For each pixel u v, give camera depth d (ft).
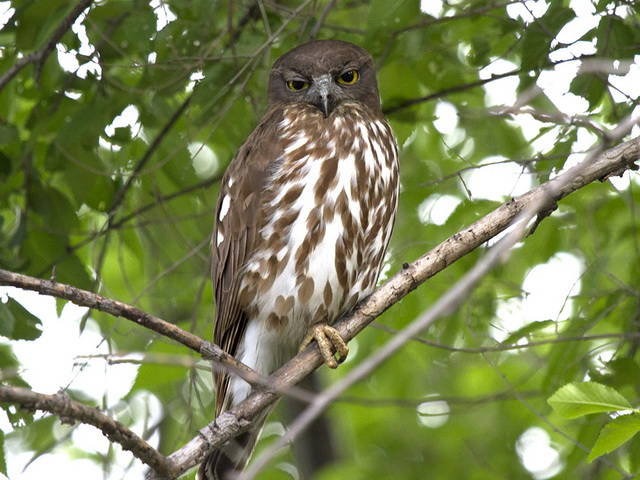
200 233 42.09
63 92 36.14
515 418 45.96
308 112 36.60
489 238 28.99
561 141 32.45
